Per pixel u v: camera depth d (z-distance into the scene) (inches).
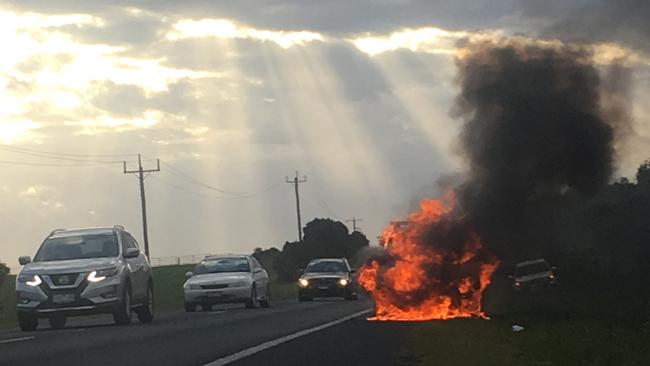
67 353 670.5
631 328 1000.2
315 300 1812.3
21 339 795.4
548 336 812.0
